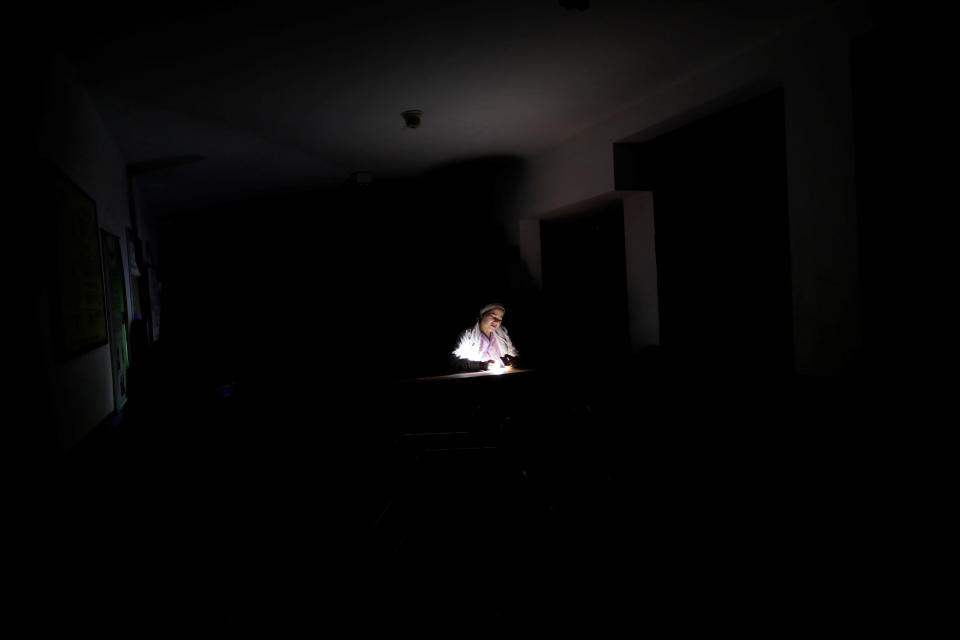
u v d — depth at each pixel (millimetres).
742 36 3576
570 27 3311
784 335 4020
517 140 5711
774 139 3990
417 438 2992
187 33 3133
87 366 3172
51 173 2602
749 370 4309
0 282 2072
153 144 5172
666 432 3664
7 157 2205
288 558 2656
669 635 1969
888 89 3072
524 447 2963
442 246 7531
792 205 3566
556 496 2879
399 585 2381
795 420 3578
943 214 2889
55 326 2553
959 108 2814
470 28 3248
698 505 2850
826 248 3379
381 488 3523
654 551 2504
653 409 4117
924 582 2090
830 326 3379
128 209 5754
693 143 4719
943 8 2834
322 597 2314
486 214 7562
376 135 5273
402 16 3066
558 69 3936
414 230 7840
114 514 3104
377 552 2656
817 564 2291
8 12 2307
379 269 7645
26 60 2514
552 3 3014
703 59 3914
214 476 3758
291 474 3820
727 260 4488
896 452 2986
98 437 3348
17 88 2369
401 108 4574
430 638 2033
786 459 3273
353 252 7762
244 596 2326
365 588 2373
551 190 6105
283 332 8453
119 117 4398
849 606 2020
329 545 2770
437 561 2533
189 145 5301
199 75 3721
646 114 4660
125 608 2223
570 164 5746
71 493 2631
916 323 3014
